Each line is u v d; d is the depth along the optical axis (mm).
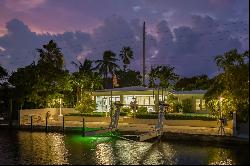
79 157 31078
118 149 34312
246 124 36125
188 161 28875
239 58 37281
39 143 38219
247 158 29609
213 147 34375
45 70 58344
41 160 30047
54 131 46469
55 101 58531
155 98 58219
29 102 60062
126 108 54250
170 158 30031
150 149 33969
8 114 57188
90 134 40219
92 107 57062
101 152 33062
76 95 65250
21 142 39031
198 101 59062
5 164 28812
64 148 35125
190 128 42031
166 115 46344
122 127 43312
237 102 36562
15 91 57094
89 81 63156
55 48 72562
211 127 42844
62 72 60438
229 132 37438
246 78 35844
